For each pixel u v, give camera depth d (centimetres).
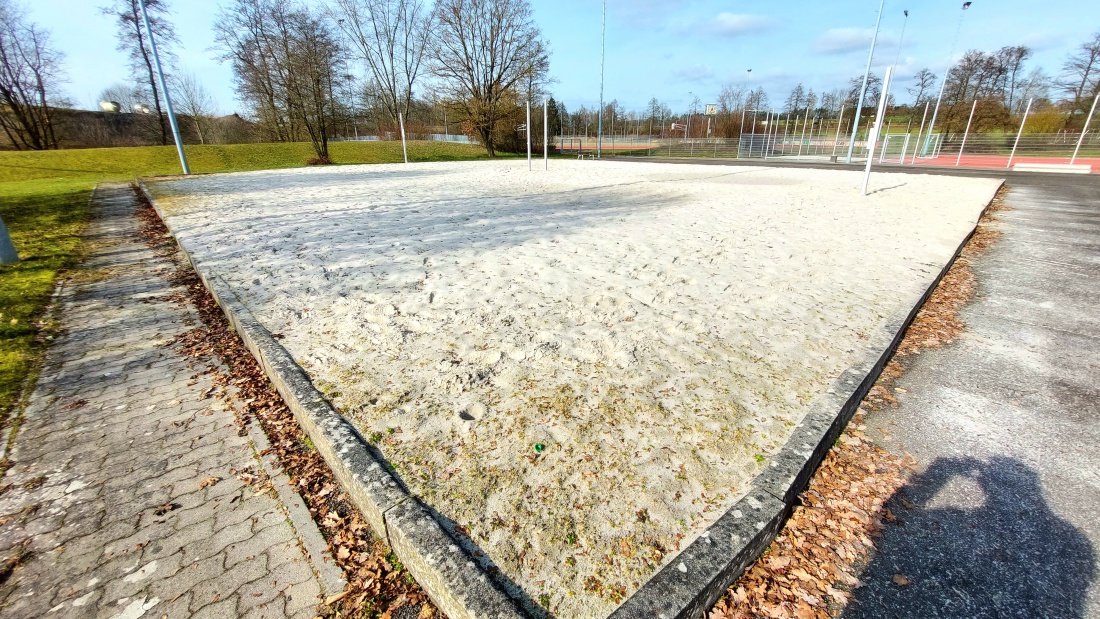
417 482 221
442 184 1471
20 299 503
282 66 2698
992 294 512
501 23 3158
